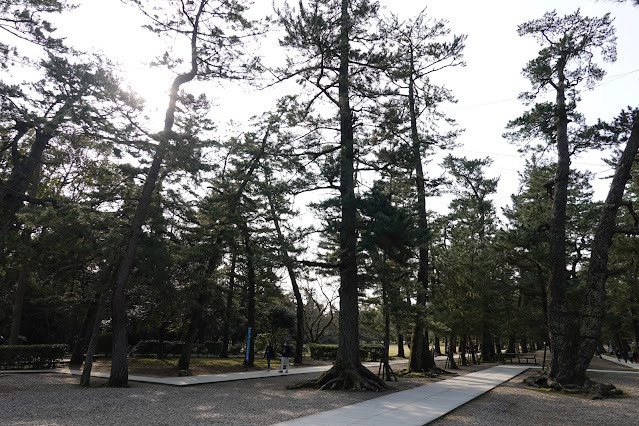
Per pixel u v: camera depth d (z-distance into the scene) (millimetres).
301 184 18000
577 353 18359
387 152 19141
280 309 44656
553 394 16938
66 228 19781
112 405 12250
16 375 20609
